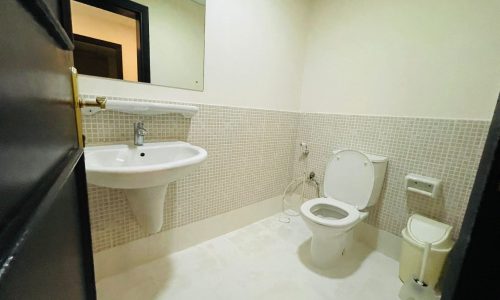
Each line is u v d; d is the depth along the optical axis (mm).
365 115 1702
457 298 313
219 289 1264
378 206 1681
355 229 1809
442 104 1370
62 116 473
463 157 1317
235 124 1686
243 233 1837
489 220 283
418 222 1391
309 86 2057
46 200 302
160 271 1364
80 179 618
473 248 296
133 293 1199
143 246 1396
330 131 1928
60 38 448
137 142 1206
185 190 1526
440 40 1348
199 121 1486
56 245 402
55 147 413
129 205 1259
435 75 1381
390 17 1530
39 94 335
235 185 1798
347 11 1748
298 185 2225
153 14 1223
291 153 2189
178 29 1315
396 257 1612
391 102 1573
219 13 1457
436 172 1415
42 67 351
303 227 1963
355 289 1317
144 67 1232
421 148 1462
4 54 237
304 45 2027
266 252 1604
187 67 1385
